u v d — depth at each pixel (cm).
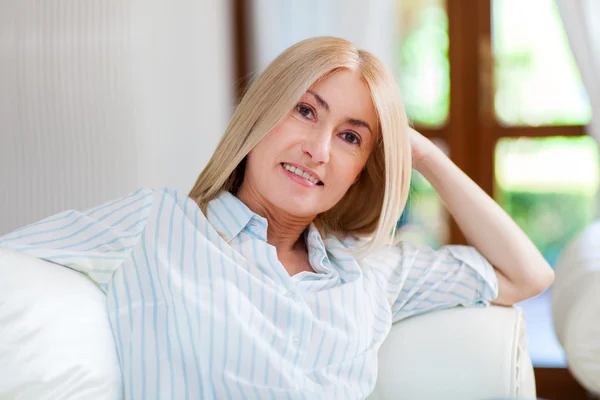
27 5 295
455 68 353
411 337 150
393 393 146
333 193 145
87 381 114
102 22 309
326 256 152
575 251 228
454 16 352
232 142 145
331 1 349
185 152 340
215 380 125
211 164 148
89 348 116
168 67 332
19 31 294
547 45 347
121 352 124
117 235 130
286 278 138
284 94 140
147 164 321
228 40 363
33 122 296
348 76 142
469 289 157
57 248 126
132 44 315
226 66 361
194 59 344
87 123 305
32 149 296
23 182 294
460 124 355
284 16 356
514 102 351
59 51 300
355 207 163
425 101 359
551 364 319
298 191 142
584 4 318
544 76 348
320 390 133
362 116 143
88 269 126
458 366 145
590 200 349
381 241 153
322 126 141
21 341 108
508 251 160
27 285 113
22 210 293
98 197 307
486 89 352
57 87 300
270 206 148
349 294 144
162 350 124
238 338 127
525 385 148
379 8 347
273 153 142
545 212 353
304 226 153
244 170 153
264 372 128
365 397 142
